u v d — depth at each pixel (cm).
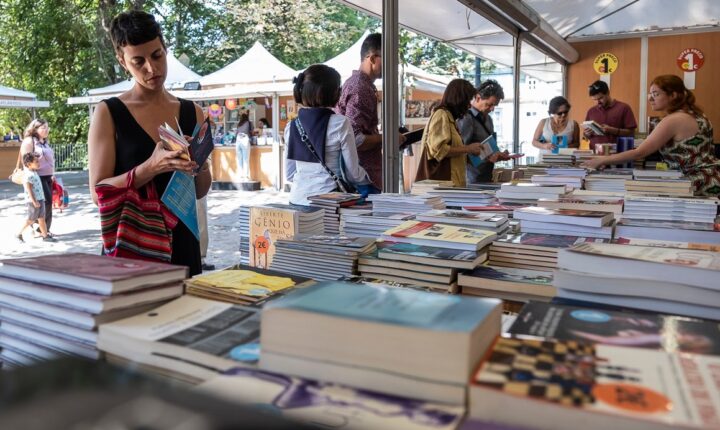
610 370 66
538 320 89
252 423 46
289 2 2064
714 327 86
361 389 68
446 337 63
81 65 1573
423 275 140
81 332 92
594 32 814
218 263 546
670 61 789
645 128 811
